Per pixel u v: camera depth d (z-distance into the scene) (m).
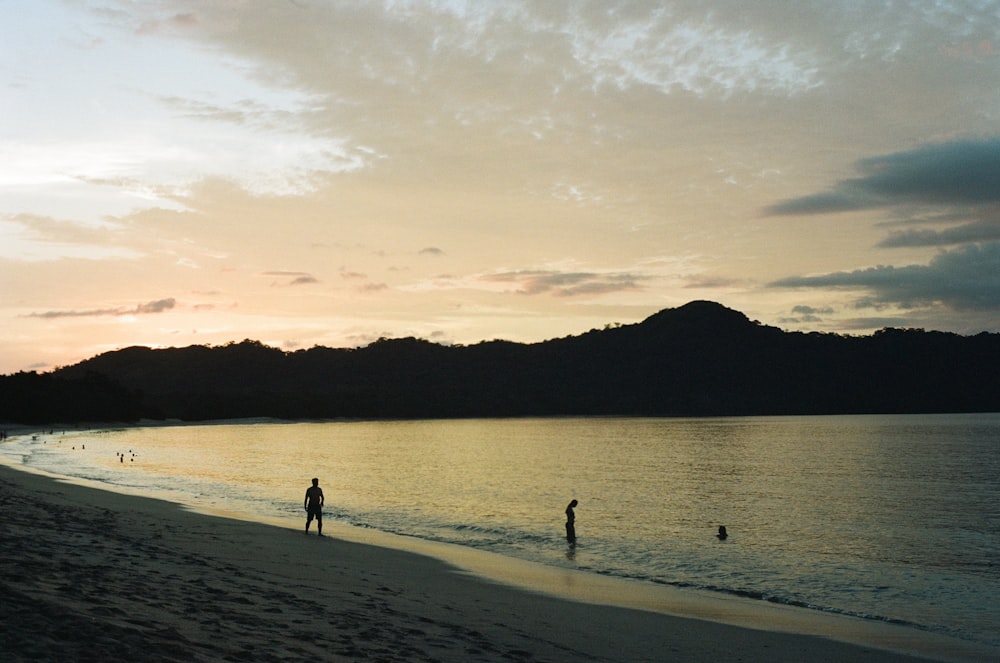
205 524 24.44
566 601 15.84
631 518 35.19
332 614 11.37
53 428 151.88
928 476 60.91
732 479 57.75
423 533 27.59
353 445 112.00
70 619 7.91
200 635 8.59
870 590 19.52
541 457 84.25
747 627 14.30
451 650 10.04
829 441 116.62
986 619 16.11
